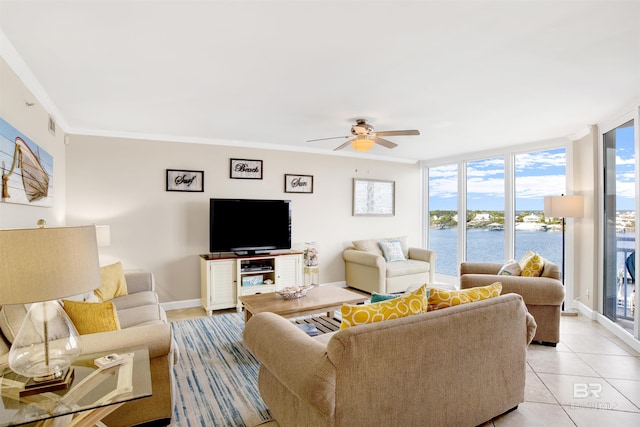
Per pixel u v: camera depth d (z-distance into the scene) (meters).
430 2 1.66
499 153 5.32
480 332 1.91
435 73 2.51
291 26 1.88
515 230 5.23
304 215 5.46
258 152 5.08
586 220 4.17
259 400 2.36
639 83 2.73
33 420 1.25
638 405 2.26
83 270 1.44
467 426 1.90
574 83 2.72
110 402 1.36
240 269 4.53
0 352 1.65
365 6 1.70
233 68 2.41
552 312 3.22
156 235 4.45
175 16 1.77
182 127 4.05
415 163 6.52
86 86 2.72
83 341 1.84
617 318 3.62
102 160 4.17
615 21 1.83
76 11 1.71
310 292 3.64
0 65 2.04
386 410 1.62
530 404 2.27
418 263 5.57
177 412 2.21
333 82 2.68
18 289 1.28
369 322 1.72
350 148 5.48
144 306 3.03
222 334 3.60
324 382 1.46
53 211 3.37
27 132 2.53
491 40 2.04
